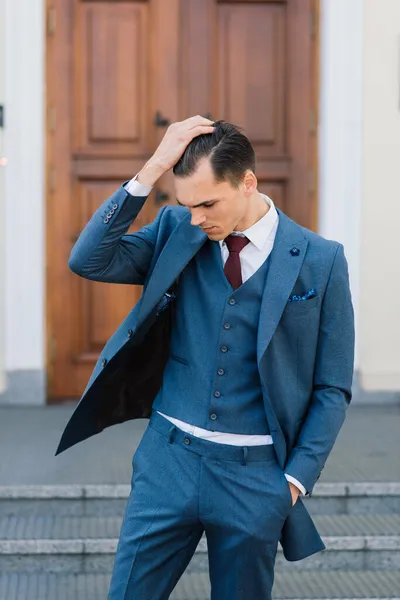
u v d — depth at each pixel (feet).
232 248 10.36
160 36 25.21
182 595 15.61
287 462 10.38
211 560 10.56
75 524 17.30
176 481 10.31
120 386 11.31
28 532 16.83
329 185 25.08
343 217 25.09
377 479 18.48
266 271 10.31
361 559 16.79
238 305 10.28
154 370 11.37
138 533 10.40
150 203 25.38
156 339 11.17
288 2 25.38
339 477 18.61
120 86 25.26
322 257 10.32
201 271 10.51
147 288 10.30
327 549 16.71
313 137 25.61
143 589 10.43
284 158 25.57
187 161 9.66
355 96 24.97
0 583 15.92
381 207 25.23
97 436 22.11
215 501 10.19
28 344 24.85
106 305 25.52
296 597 15.51
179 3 25.21
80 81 25.21
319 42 25.41
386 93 25.08
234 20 25.36
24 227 24.67
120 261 10.64
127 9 25.20
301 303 10.16
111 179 25.40
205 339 10.41
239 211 9.87
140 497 10.52
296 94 25.49
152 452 10.61
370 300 25.30
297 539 10.73
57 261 25.32
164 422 10.61
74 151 25.23
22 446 20.85
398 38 25.00
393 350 25.41
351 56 24.91
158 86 25.26
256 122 25.52
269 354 10.17
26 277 24.73
